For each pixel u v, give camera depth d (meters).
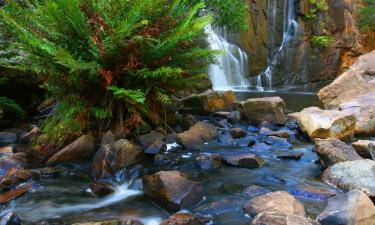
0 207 2.75
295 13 12.95
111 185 3.22
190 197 2.77
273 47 12.47
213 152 4.10
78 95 4.31
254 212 2.57
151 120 4.72
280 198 2.63
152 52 4.27
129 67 4.18
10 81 5.48
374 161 3.10
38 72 4.09
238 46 11.79
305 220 2.23
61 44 4.29
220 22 8.06
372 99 5.38
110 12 4.34
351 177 3.01
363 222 2.29
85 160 3.84
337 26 13.09
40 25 4.23
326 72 12.80
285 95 10.14
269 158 3.93
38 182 3.25
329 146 3.59
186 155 3.98
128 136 4.37
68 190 3.11
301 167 3.64
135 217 2.63
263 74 12.10
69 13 3.92
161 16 4.61
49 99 5.48
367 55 7.25
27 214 2.66
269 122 5.34
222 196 2.94
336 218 2.34
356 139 4.74
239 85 11.68
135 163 3.70
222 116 5.79
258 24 12.20
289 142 4.54
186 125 5.02
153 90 4.65
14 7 4.49
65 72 4.15
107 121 4.49
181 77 4.74
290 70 12.47
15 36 4.96
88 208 2.78
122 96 4.21
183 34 4.18
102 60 4.15
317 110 4.97
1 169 3.42
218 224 2.48
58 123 4.23
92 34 4.11
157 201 2.82
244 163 3.64
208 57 5.33
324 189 3.00
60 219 2.59
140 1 4.09
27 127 5.00
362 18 13.84
